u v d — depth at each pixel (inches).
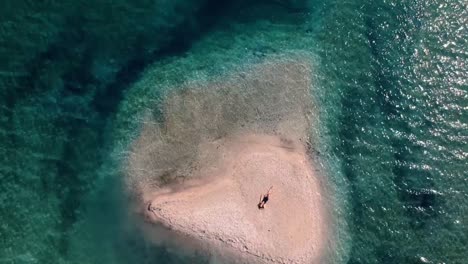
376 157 1390.3
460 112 1441.9
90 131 1316.4
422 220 1336.1
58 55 1350.9
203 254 1248.2
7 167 1252.5
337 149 1386.6
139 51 1402.6
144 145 1316.4
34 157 1273.4
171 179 1296.8
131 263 1227.2
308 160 1363.2
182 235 1251.2
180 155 1318.9
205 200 1275.8
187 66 1405.0
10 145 1268.5
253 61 1438.2
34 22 1355.8
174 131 1334.9
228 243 1252.5
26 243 1208.8
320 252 1282.0
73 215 1246.9
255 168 1326.3
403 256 1305.4
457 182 1375.5
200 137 1341.0
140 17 1428.4
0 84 1299.2
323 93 1435.8
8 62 1317.7
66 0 1386.6
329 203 1332.4
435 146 1408.7
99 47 1381.6
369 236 1316.4
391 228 1326.3
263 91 1412.4
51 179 1266.0
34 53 1337.4
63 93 1330.0
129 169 1294.3
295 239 1273.4
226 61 1428.4
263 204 1286.9
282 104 1407.5
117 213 1259.8
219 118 1366.9
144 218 1256.8
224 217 1266.0
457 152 1403.8
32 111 1300.4
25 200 1238.3
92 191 1272.1
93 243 1232.8
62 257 1211.2
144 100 1355.8
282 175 1328.7
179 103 1360.7
